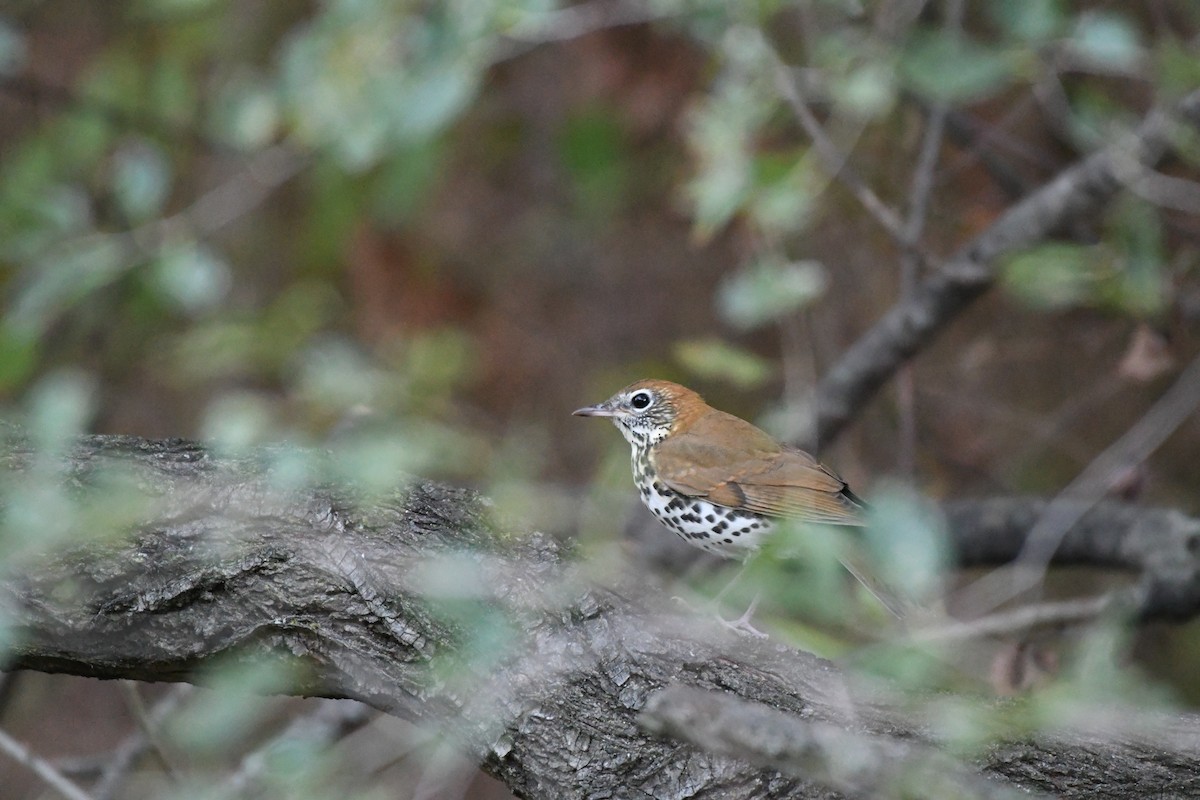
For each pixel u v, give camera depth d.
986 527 12.34
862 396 12.45
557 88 15.46
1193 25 12.70
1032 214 11.24
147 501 6.30
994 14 10.56
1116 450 12.32
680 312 15.43
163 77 13.91
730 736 5.29
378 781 11.83
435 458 8.74
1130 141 10.58
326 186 13.47
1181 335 13.11
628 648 6.26
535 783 6.23
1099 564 12.08
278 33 14.86
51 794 12.45
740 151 10.24
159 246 11.84
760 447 9.94
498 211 15.53
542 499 7.88
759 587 6.38
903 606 7.96
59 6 15.96
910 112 13.10
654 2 10.58
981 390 14.10
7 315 12.52
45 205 11.57
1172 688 12.16
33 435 6.66
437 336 12.65
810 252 14.09
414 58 10.42
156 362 14.78
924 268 12.93
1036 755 6.19
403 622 6.22
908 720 6.23
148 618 6.27
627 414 10.59
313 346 11.90
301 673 6.38
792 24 12.73
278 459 6.49
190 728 7.04
